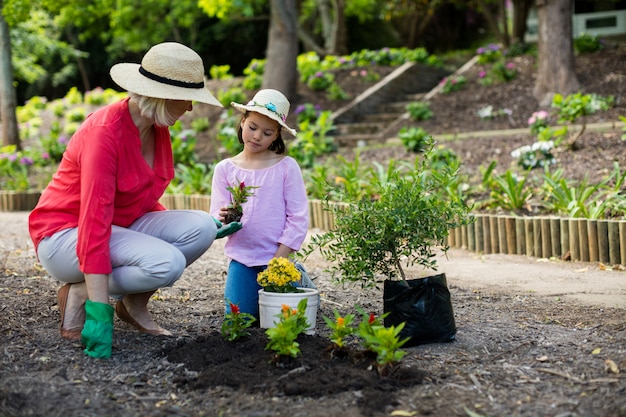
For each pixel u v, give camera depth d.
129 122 3.54
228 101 15.35
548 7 12.75
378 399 2.84
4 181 12.62
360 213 3.73
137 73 3.53
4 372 3.21
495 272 5.84
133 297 3.83
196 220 3.77
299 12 20.39
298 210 4.00
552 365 3.28
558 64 12.73
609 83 12.96
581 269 5.92
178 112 3.61
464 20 28.11
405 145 10.81
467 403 2.85
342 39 21.69
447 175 3.96
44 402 2.90
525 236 6.66
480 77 14.91
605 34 18.42
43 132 16.31
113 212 3.49
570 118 11.15
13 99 14.16
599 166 8.37
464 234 7.08
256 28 28.38
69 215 3.61
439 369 3.24
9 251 6.80
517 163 8.53
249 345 3.42
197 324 4.10
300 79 16.27
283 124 3.82
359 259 3.73
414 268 5.99
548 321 4.12
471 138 11.08
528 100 13.06
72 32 28.52
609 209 6.81
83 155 3.42
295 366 3.15
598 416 2.70
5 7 12.76
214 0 16.19
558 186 7.23
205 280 5.48
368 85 15.91
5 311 4.26
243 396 2.92
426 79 16.81
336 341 3.24
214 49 29.67
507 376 3.15
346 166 9.07
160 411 2.81
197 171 10.40
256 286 4.00
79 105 17.72
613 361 3.28
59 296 3.73
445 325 3.63
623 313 4.27
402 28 26.59
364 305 4.59
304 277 4.04
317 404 2.84
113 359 3.40
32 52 21.94
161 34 24.05
